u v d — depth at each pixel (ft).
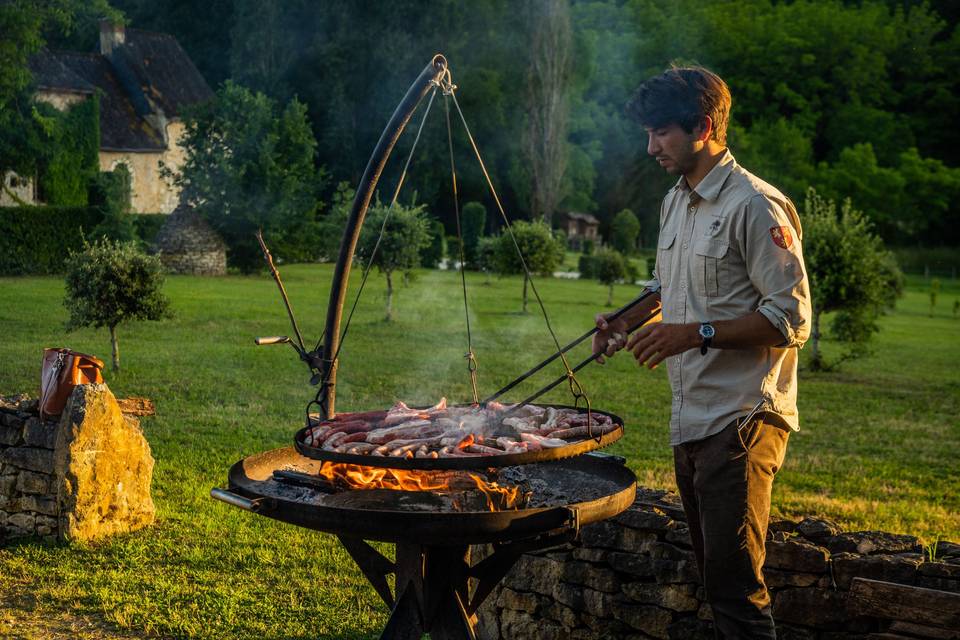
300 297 74.95
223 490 9.52
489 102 178.29
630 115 9.43
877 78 225.97
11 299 63.52
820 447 30.53
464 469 8.75
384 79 172.76
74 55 141.18
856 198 201.46
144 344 46.60
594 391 39.47
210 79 193.06
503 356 48.26
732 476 9.04
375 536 8.75
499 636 13.41
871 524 20.49
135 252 38.34
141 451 17.84
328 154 173.99
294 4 173.99
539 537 9.86
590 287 102.32
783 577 11.05
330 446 9.74
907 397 42.68
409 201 173.99
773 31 229.04
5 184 110.32
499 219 194.70
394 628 9.71
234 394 34.76
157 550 16.58
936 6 255.09
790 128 209.15
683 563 11.82
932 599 9.55
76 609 13.84
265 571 15.79
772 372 9.10
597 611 12.52
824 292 48.67
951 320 94.32
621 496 9.71
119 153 135.54
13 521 17.24
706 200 9.21
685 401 9.39
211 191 97.50
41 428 16.97
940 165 209.97
